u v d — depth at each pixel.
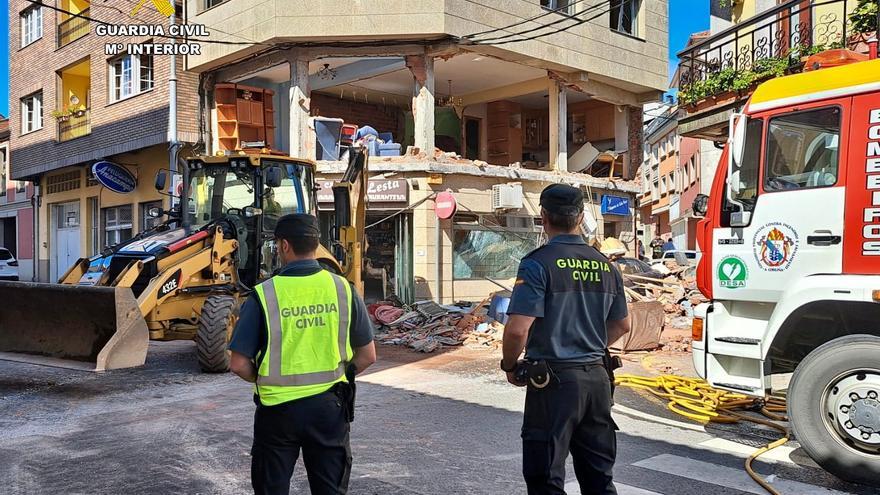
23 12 24.44
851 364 4.88
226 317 8.91
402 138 21.03
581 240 3.65
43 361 7.76
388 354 10.89
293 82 15.93
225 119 17.73
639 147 20.75
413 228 15.93
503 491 4.77
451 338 11.87
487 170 16.59
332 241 11.55
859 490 4.84
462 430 6.36
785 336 5.53
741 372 5.81
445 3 14.99
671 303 14.20
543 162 21.59
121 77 19.98
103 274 9.01
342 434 3.26
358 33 15.18
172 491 4.75
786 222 5.52
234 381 8.60
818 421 5.01
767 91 5.75
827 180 5.32
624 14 19.44
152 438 6.06
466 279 16.64
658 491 4.77
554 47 17.09
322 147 16.27
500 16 15.96
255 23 15.76
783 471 5.24
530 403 3.45
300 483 4.95
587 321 3.47
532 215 17.70
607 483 3.47
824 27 12.42
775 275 5.58
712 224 6.07
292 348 3.21
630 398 7.70
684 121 11.86
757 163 5.74
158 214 10.59
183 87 17.73
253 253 10.04
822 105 5.38
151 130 18.31
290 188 10.61
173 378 8.83
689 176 34.47
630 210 20.48
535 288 3.41
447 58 16.25
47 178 24.31
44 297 7.82
